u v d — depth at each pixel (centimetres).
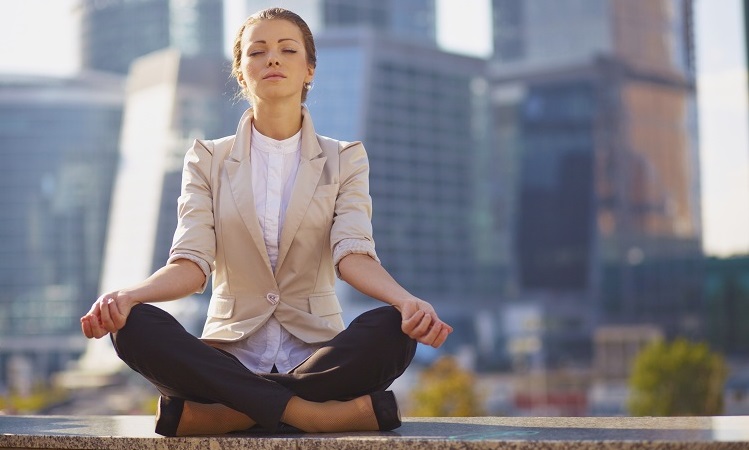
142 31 15025
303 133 350
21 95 14288
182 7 15050
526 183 14150
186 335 297
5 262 13900
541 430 279
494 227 13938
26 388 11906
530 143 14275
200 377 293
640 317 13638
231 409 300
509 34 14638
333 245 331
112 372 12288
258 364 327
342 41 13112
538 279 13850
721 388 6119
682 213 14300
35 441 299
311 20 14712
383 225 12850
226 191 339
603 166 14100
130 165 14175
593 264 13762
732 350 13500
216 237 338
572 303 13700
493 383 12325
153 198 13725
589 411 10756
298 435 290
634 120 14312
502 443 246
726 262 14100
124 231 13938
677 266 13975
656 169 14288
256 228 333
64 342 13625
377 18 14962
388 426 298
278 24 347
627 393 10756
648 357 6181
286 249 335
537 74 14462
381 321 300
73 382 12544
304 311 335
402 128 13288
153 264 13438
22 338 13662
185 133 14075
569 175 14100
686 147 14562
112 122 14550
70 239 14012
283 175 346
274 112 348
